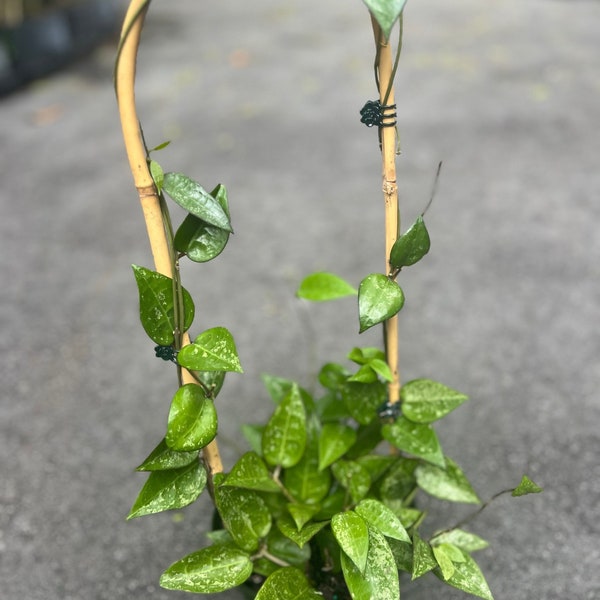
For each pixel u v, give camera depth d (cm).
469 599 61
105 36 237
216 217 40
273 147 155
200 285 110
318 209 130
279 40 230
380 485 56
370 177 139
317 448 57
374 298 43
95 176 149
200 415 43
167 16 270
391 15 33
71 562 68
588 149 142
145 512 44
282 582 47
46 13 210
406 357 91
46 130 174
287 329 99
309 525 49
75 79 207
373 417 53
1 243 126
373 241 118
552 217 120
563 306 98
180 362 42
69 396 90
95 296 110
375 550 45
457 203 127
